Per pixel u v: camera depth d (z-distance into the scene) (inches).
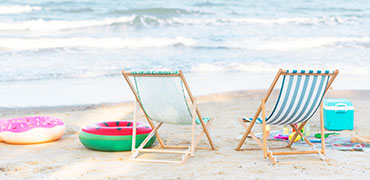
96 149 211.3
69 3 860.6
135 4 904.9
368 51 649.6
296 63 560.1
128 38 676.7
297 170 174.4
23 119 239.0
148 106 200.5
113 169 179.0
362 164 182.9
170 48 651.5
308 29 840.3
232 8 984.9
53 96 373.1
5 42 618.5
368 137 230.2
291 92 180.9
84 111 324.8
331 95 378.6
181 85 184.5
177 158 197.0
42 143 228.1
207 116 305.4
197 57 588.4
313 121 289.7
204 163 187.0
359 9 1036.5
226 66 535.2
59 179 165.5
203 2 981.2
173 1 972.6
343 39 724.7
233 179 163.3
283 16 944.9
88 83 435.8
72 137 243.6
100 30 756.0
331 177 163.9
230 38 721.0
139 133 210.2
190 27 807.1
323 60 580.4
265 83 439.2
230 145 222.7
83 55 583.2
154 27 794.8
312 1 1087.0
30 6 809.5
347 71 509.0
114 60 556.4
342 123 258.4
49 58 560.7
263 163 185.9
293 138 211.8
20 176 169.3
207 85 423.2
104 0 896.3
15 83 430.0
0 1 821.9
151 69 506.9
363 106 338.6
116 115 312.0
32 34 687.1
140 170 177.3
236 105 344.8
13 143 225.0
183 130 262.8
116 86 421.7
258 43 701.3
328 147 215.2
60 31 729.6
